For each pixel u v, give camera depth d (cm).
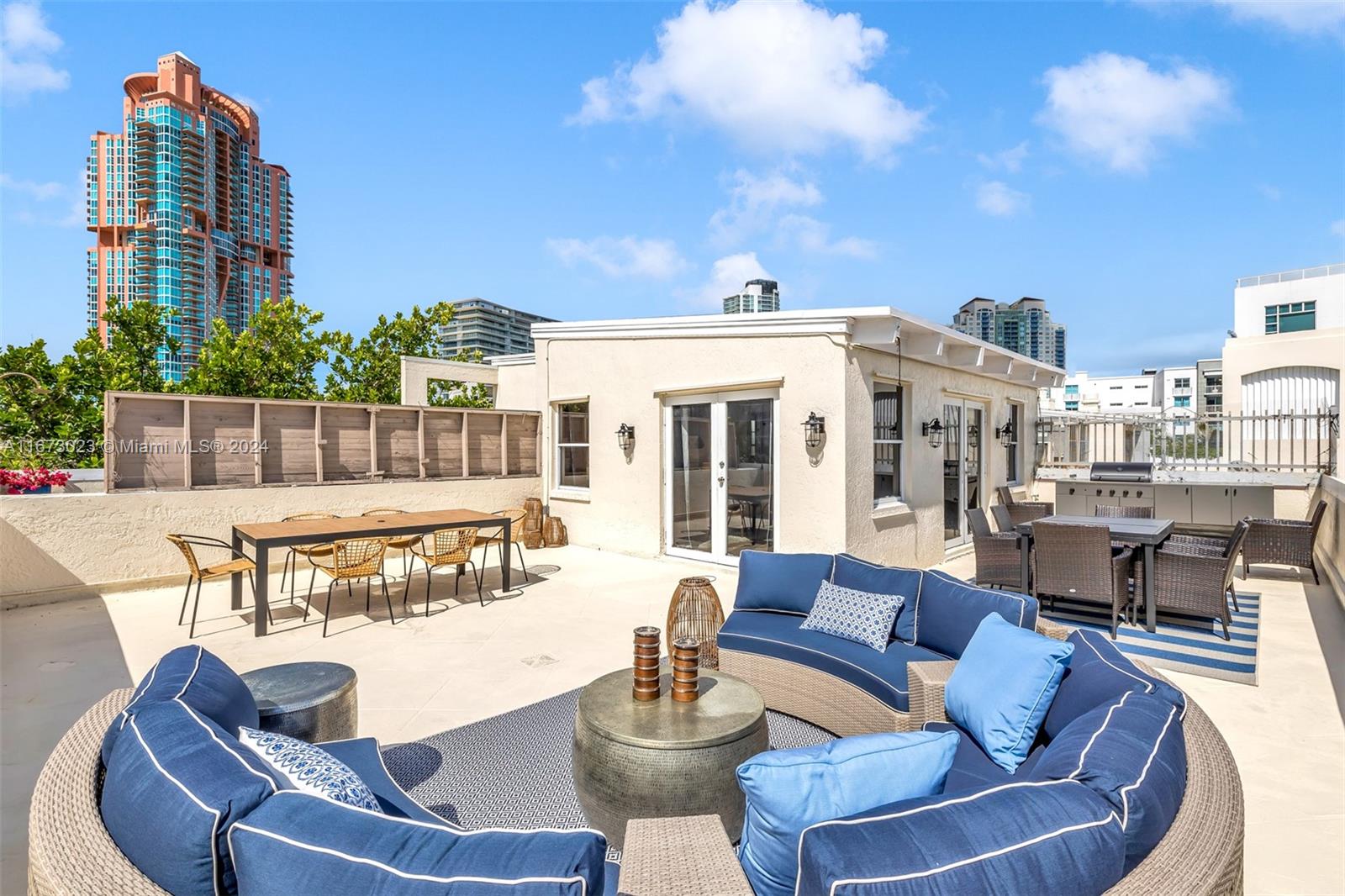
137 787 137
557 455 997
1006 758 232
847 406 668
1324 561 778
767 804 146
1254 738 349
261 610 537
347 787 160
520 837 114
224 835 122
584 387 932
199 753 144
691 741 240
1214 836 134
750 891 136
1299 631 541
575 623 571
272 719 259
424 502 885
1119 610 601
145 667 466
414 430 891
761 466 742
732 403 768
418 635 536
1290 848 255
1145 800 132
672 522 838
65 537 642
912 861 112
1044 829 118
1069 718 216
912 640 369
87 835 139
